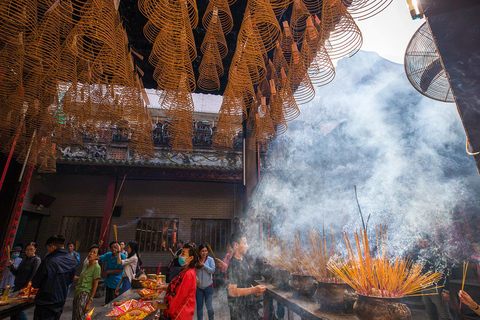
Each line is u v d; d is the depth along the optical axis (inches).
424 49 68.7
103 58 68.0
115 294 164.7
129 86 92.3
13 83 89.5
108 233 330.3
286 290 111.7
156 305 90.0
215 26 85.9
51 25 59.5
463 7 48.4
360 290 64.7
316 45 70.2
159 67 90.1
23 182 147.0
